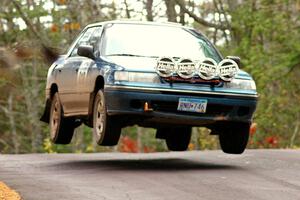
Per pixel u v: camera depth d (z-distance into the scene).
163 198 11.84
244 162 17.62
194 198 11.84
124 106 15.47
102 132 16.17
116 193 12.38
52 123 19.91
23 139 55.62
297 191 12.75
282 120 41.19
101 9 45.06
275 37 41.34
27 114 53.22
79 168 16.52
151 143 55.00
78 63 17.98
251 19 41.72
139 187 13.07
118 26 17.56
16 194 12.24
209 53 17.27
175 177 14.45
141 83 15.38
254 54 40.94
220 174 14.96
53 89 19.92
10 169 16.42
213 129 17.27
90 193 12.41
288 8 42.09
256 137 38.88
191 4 48.56
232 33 44.97
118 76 15.52
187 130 19.91
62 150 47.50
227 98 15.73
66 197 11.98
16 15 37.41
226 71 15.76
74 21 42.25
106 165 17.09
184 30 17.75
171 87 15.41
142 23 17.73
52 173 15.55
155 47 16.97
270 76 40.44
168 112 15.55
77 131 47.34
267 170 15.80
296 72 41.34
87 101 17.11
